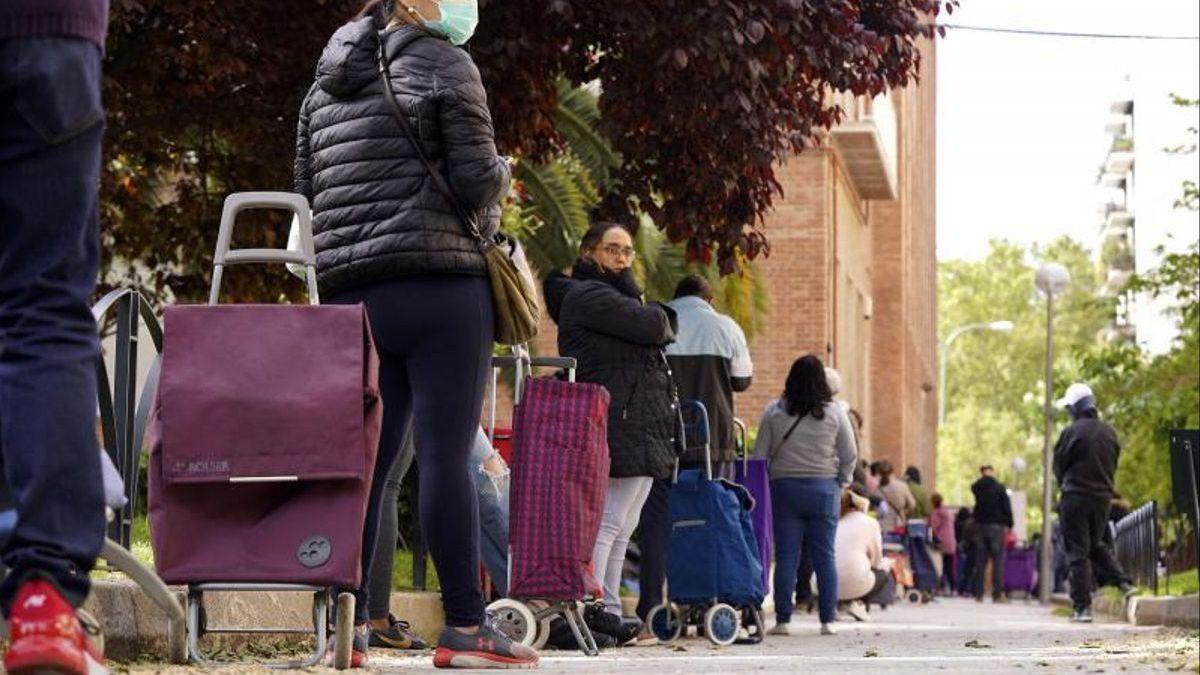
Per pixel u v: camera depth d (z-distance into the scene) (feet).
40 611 26.35
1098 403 203.10
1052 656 64.75
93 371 27.55
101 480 27.20
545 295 72.90
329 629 46.39
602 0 86.17
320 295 46.60
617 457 70.74
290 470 41.19
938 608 175.42
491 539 68.33
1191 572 155.84
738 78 86.89
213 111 94.22
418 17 45.88
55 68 26.91
